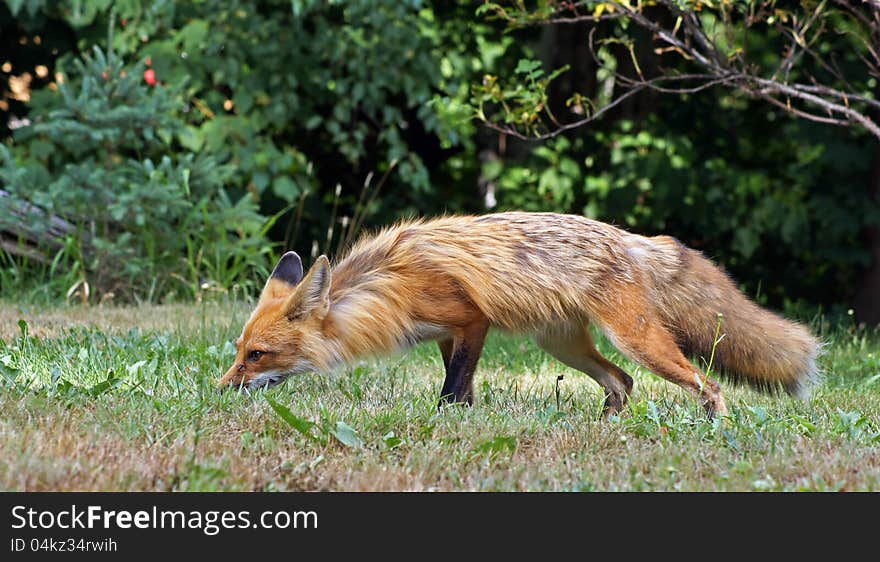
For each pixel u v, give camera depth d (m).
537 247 9.13
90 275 16.28
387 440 7.38
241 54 17.31
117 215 15.44
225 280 16.66
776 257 21.58
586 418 8.70
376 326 8.98
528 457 7.38
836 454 7.30
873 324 19.55
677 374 9.05
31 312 14.20
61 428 7.22
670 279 9.41
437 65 17.91
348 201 21.42
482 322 9.07
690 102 20.14
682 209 19.30
